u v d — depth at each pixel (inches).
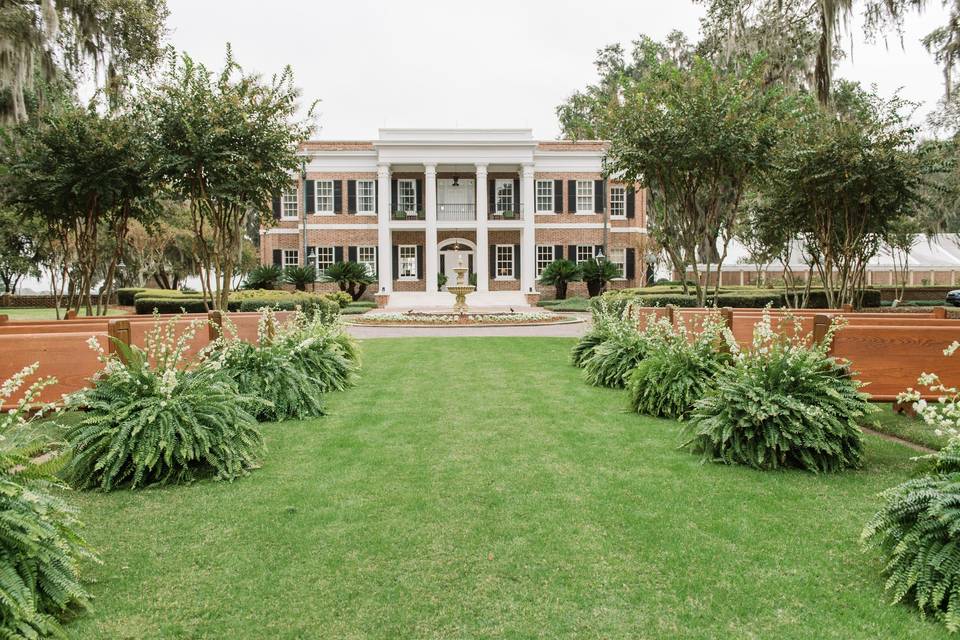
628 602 105.6
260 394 233.3
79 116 438.3
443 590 110.0
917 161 454.9
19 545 95.3
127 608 104.5
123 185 441.1
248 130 420.8
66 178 427.2
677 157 418.9
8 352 183.9
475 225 1192.8
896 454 187.8
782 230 583.2
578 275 1195.3
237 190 422.0
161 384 167.0
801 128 465.7
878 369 208.2
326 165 1235.9
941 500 101.3
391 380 324.5
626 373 289.7
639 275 1268.5
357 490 159.5
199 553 124.4
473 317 803.4
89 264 477.7
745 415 177.0
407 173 1245.1
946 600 101.0
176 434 165.9
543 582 112.4
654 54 442.9
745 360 190.9
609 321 351.6
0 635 88.5
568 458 185.8
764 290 819.4
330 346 308.7
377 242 1245.1
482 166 1184.8
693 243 451.2
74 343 188.4
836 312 315.9
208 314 262.2
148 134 431.8
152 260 1175.6
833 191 469.1
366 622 100.3
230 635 97.1
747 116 406.6
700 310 295.3
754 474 170.7
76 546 109.3
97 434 160.1
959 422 118.0
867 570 116.2
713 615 101.5
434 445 200.2
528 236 1194.6
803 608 103.6
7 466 106.2
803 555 122.3
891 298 1155.9
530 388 299.9
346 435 213.0
